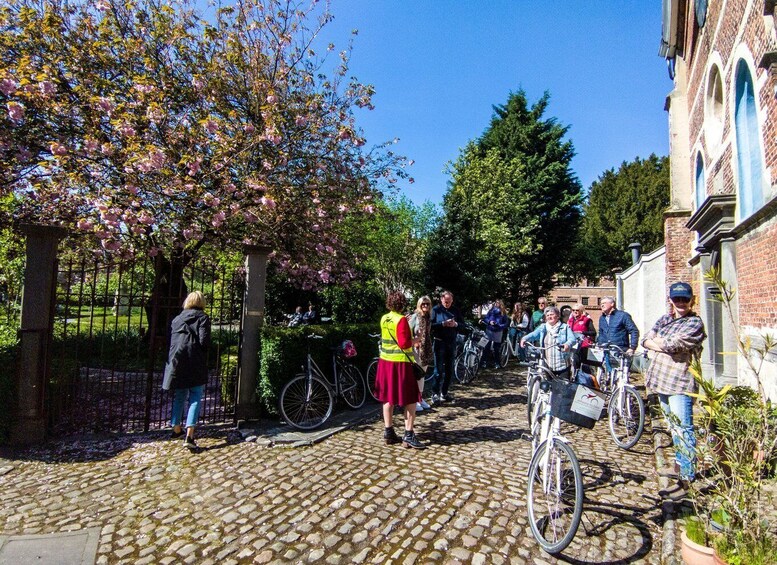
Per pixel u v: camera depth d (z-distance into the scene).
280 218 8.60
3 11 7.12
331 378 6.38
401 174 11.09
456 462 4.42
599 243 31.89
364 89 10.06
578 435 5.49
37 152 7.50
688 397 3.87
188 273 9.37
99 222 7.34
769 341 2.69
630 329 6.48
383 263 16.09
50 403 5.11
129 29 8.18
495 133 23.53
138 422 5.68
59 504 3.50
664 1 10.56
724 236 6.43
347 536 3.05
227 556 2.82
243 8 8.83
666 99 10.98
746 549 2.31
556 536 2.99
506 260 18.69
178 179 7.18
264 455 4.57
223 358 6.14
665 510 3.36
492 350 11.37
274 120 7.89
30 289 4.86
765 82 5.18
